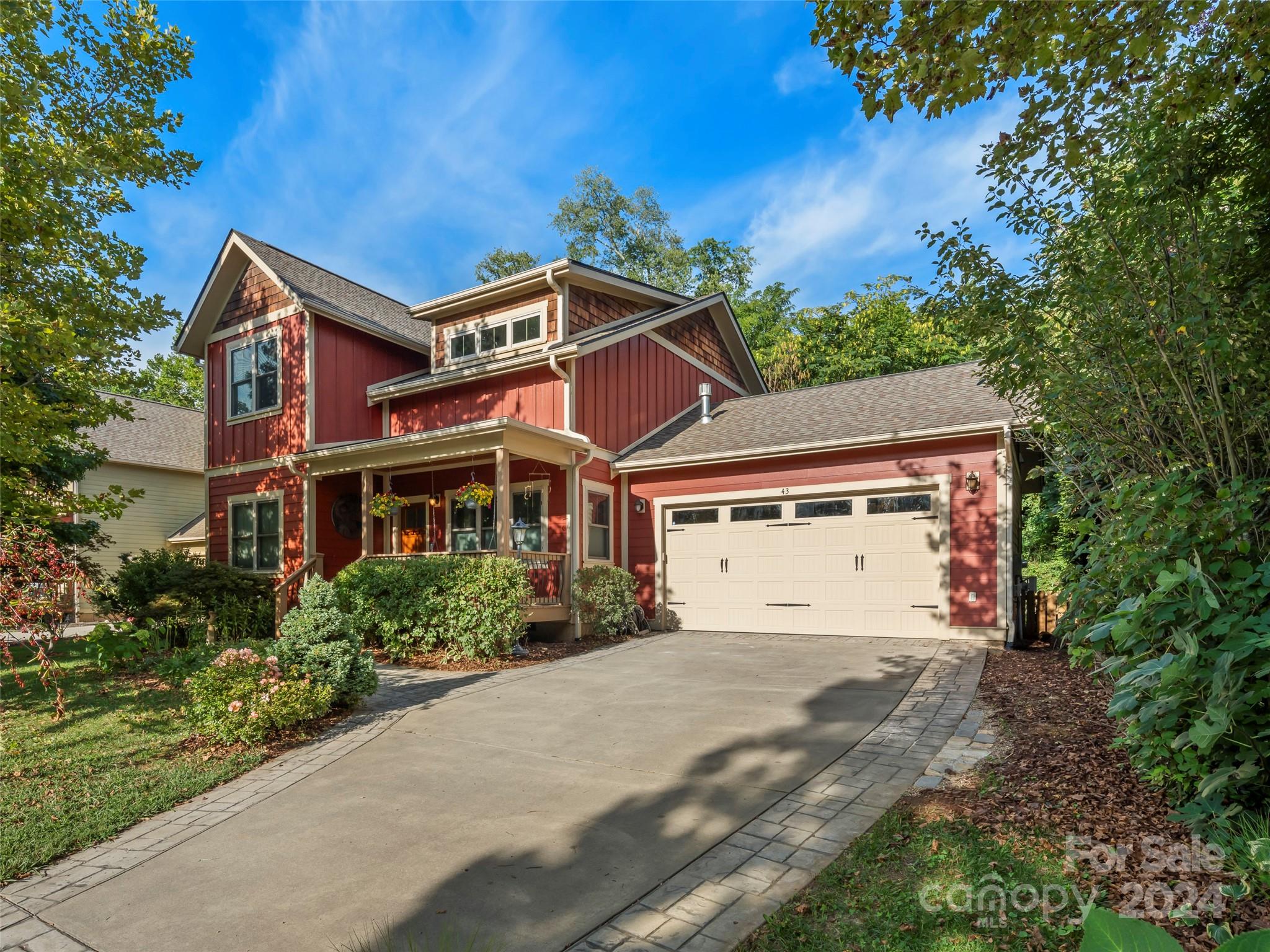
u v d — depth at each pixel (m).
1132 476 4.62
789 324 30.08
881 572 10.92
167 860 3.92
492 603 9.66
